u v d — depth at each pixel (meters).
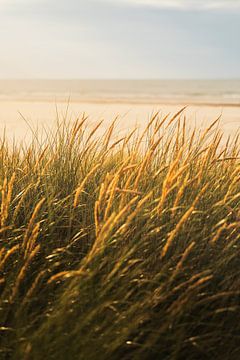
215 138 3.45
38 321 2.62
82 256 2.98
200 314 2.62
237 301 2.70
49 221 3.07
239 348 2.53
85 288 2.46
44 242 3.02
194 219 2.92
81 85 155.00
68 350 2.28
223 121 17.42
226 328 2.62
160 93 70.31
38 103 37.94
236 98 47.66
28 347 2.19
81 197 3.37
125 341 2.46
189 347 2.54
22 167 3.88
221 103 35.44
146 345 2.33
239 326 2.62
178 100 43.50
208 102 37.81
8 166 3.76
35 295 2.70
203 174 3.41
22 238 3.06
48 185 3.42
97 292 2.51
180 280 2.70
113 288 2.65
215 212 3.04
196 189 3.13
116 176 2.61
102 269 2.68
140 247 2.74
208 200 3.21
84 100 43.94
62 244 3.04
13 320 2.53
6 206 2.76
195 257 2.82
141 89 99.31
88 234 3.06
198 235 2.82
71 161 3.71
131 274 2.55
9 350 2.40
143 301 2.50
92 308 2.45
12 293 2.53
